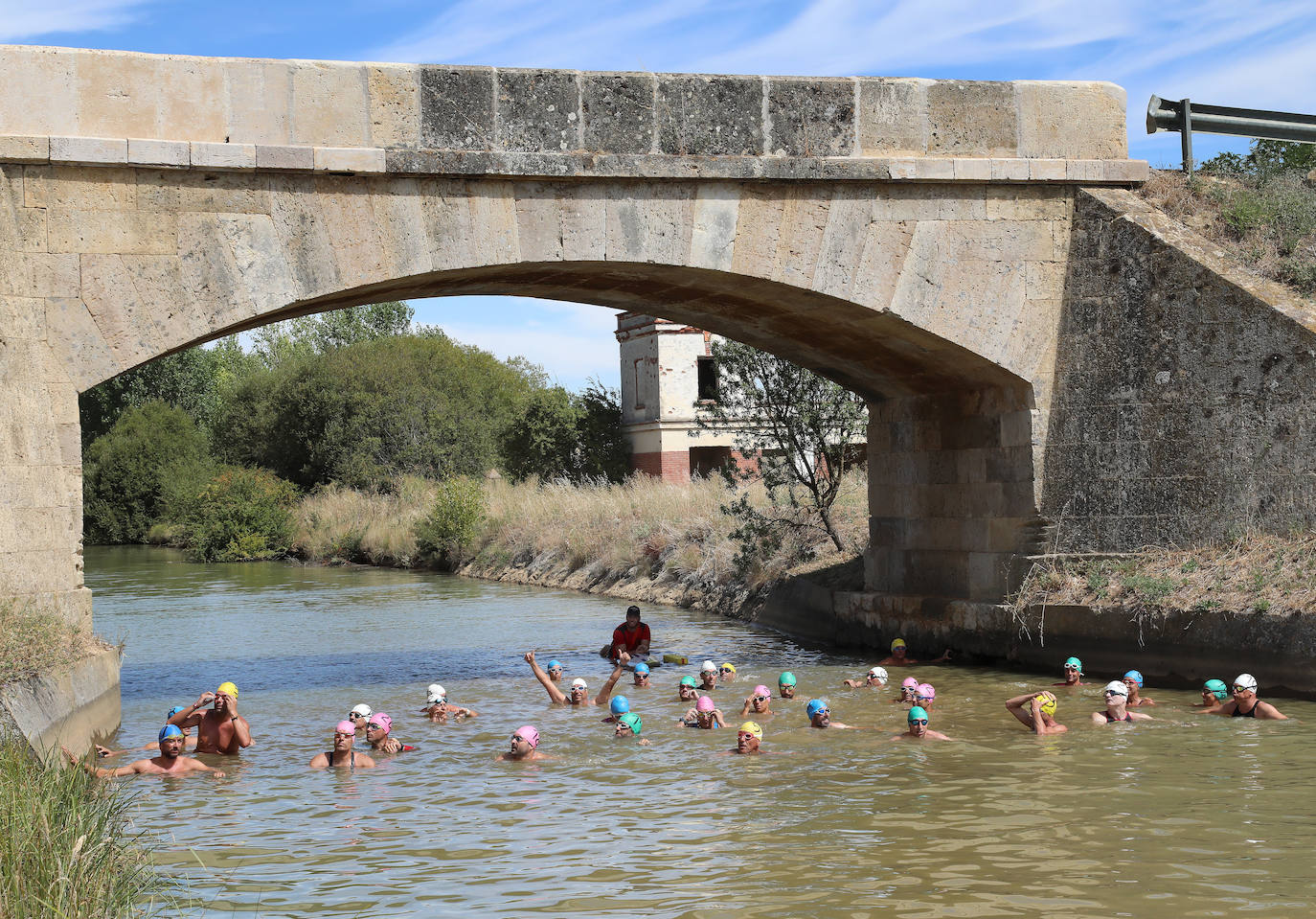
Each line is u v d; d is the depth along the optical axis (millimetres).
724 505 24438
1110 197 15219
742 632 20422
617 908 7012
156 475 57781
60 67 11875
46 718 9734
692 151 13828
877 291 14602
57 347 11867
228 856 8234
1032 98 15164
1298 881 7164
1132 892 7039
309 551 43281
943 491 16891
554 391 49281
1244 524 13516
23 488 11391
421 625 22125
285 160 12391
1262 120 16703
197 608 25969
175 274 12219
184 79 12266
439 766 11094
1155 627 13508
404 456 50188
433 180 13039
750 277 14211
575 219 13484
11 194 11703
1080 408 14961
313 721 13414
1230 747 10719
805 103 14258
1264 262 14344
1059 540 15039
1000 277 15031
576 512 32031
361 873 7805
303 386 55094
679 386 43500
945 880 7363
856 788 9766
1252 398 13484
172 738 11039
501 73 13195
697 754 11320
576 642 19578
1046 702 11930
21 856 6285
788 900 7090
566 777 10500
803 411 21531
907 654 17219
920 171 14484
